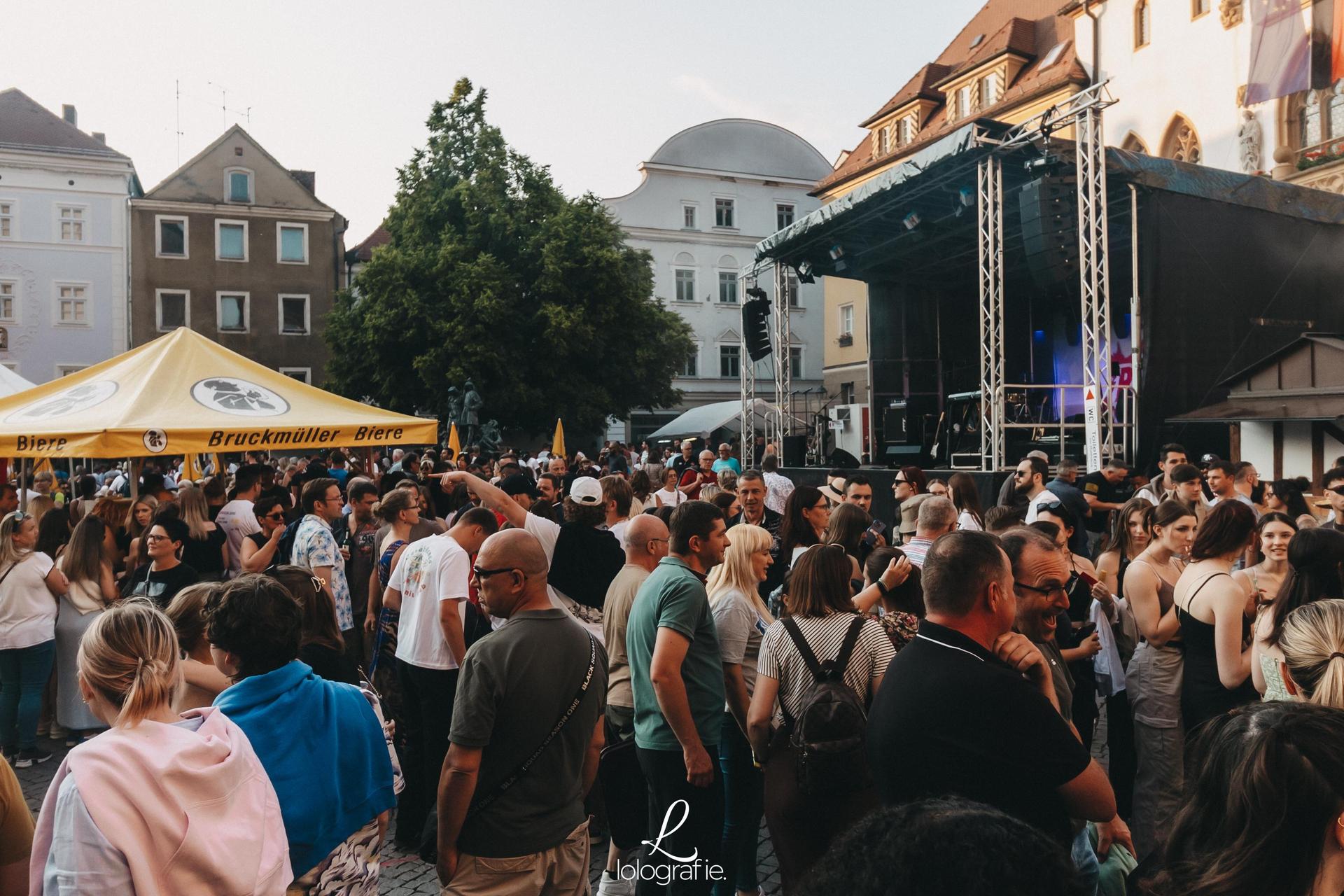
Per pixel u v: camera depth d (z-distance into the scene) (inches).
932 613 89.0
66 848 70.4
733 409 1147.3
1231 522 139.3
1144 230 492.4
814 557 128.4
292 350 1502.2
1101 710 249.6
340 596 211.2
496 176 1189.7
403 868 171.9
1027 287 816.9
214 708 84.4
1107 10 901.2
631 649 140.4
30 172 1397.6
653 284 1483.8
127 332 1432.1
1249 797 54.1
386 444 350.3
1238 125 749.3
